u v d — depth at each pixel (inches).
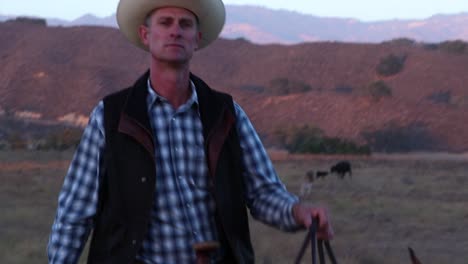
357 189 1654.8
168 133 163.3
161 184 160.7
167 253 159.5
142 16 171.6
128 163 160.4
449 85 5113.2
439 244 874.1
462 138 4173.2
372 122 4323.3
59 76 5152.6
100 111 164.9
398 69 5467.5
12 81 5132.9
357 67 5674.2
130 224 158.7
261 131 4456.2
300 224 161.8
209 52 6254.9
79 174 164.9
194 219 160.7
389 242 869.2
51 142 3127.5
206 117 165.0
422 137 4180.6
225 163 163.8
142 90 166.1
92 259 164.1
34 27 6122.1
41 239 770.2
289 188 1659.7
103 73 5162.4
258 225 852.6
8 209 1071.0
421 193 1588.3
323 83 5605.3
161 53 165.3
